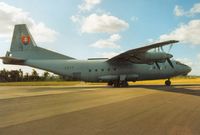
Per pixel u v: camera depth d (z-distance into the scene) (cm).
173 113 939
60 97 1627
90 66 2953
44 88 2798
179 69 3081
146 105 1174
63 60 2961
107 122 781
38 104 1254
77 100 1427
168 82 3173
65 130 676
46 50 2967
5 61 2964
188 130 664
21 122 789
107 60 2928
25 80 8425
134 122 777
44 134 635
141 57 2778
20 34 2961
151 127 704
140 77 3012
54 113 966
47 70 2945
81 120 817
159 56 2803
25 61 2953
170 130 666
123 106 1146
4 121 808
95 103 1273
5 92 2158
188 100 1377
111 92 2020
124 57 2809
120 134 628
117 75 2958
